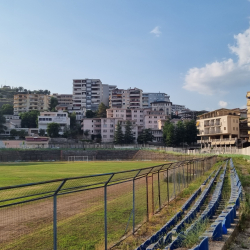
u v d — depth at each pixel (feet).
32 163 221.87
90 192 53.72
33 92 648.38
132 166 178.91
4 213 31.01
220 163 141.08
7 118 422.41
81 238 30.78
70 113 458.50
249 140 263.08
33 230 30.71
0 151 271.49
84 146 323.57
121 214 41.14
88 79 541.34
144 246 26.73
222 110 297.33
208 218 36.55
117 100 502.79
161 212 44.55
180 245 26.35
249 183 72.95
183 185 65.51
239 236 32.42
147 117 411.75
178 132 321.73
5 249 25.77
